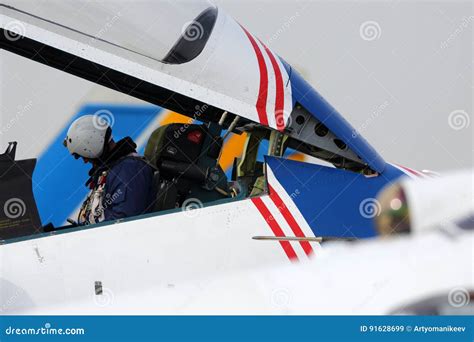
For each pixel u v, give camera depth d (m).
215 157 13.87
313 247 12.67
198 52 12.49
